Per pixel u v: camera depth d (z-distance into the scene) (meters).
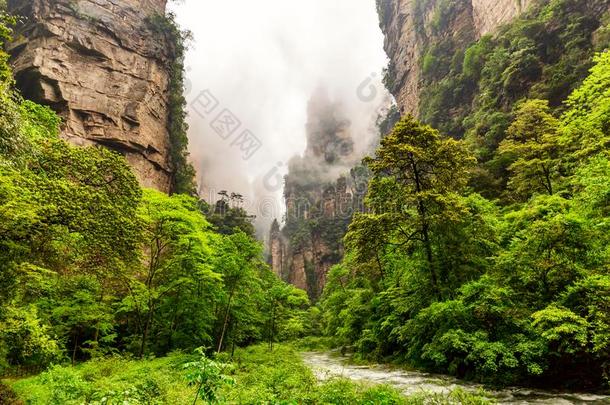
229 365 4.45
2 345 11.40
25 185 9.44
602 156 15.58
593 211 13.30
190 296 24.12
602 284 10.04
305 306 76.88
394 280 25.22
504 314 13.79
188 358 18.59
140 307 22.39
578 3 40.00
